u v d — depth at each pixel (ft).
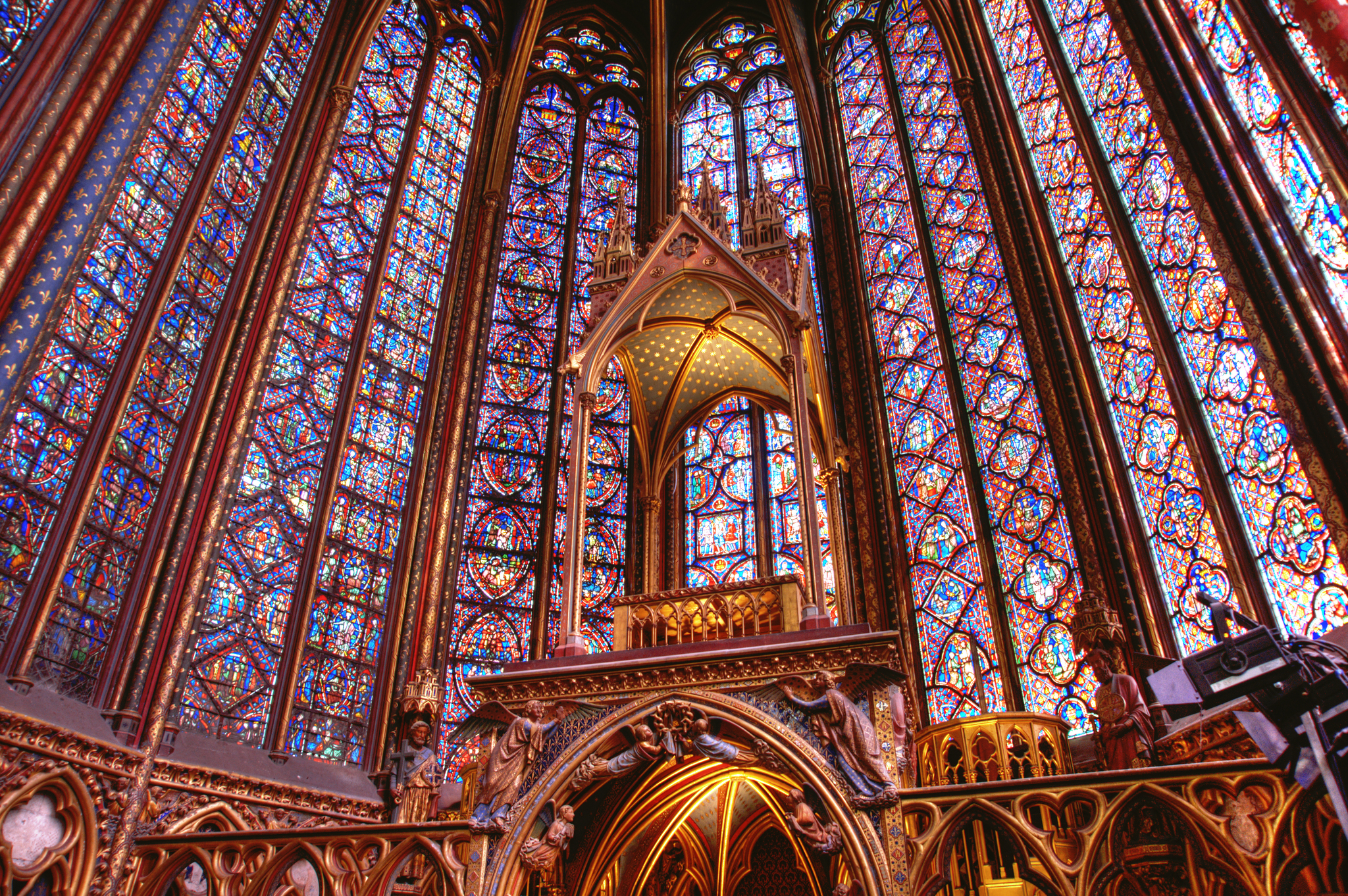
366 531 40.04
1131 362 29.63
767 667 20.54
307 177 41.22
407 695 35.99
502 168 53.42
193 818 28.71
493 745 21.45
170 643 29.94
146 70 29.78
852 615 31.58
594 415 49.65
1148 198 29.17
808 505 25.07
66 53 27.37
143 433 31.40
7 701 24.06
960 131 43.24
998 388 36.78
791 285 29.40
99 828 25.88
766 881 31.12
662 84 58.54
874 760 18.56
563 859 23.16
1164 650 26.63
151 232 32.91
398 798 33.55
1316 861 14.56
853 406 44.32
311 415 39.22
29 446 26.84
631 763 20.08
